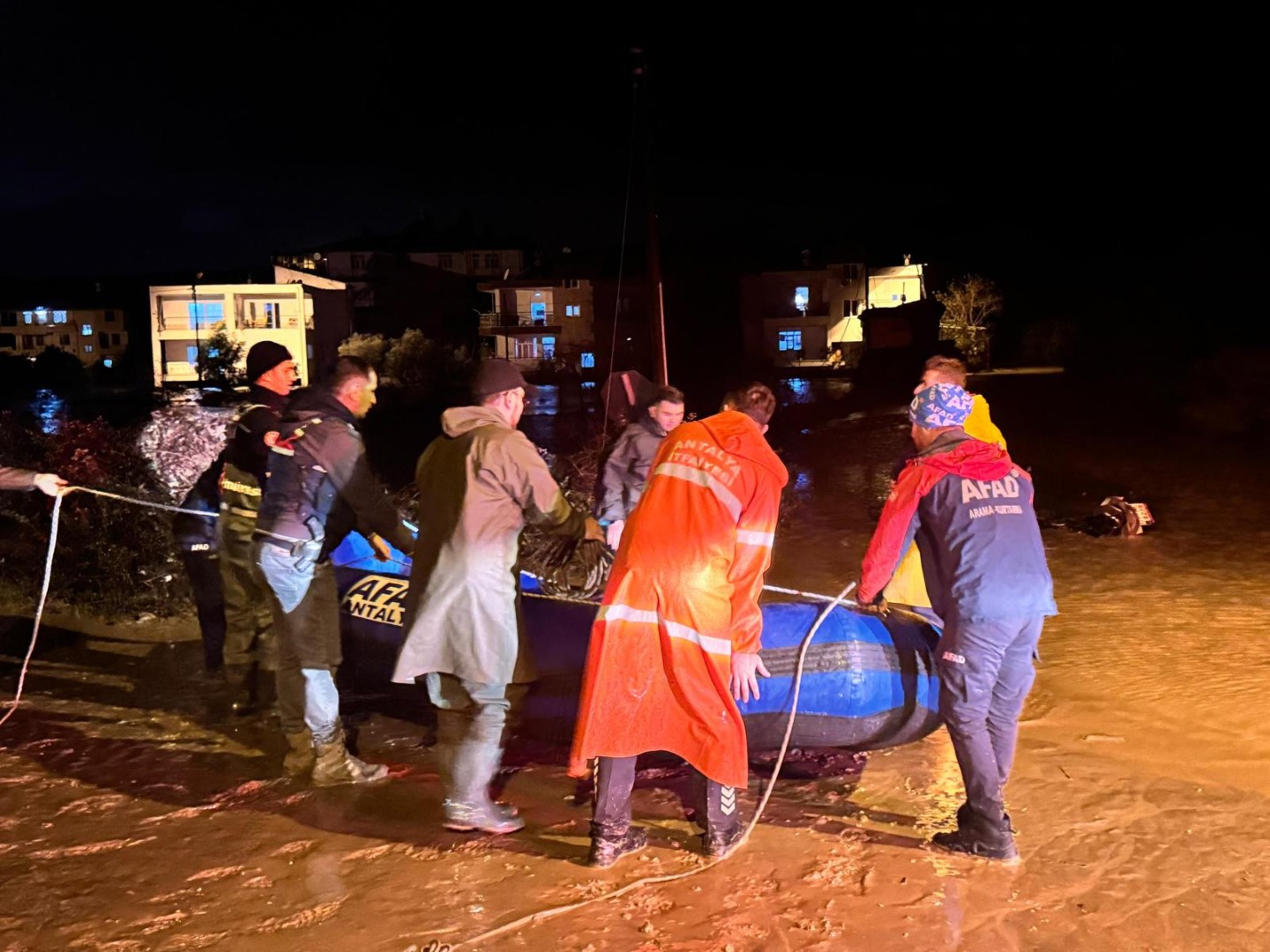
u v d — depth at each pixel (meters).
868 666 4.70
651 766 5.12
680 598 3.90
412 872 4.01
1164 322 29.36
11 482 5.22
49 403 44.97
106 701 6.05
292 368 5.71
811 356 62.16
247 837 4.31
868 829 4.37
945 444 4.15
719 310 59.81
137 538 8.15
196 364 56.31
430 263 69.50
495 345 60.59
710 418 4.16
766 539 3.95
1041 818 4.46
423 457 4.40
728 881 3.92
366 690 6.10
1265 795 4.71
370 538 5.28
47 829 4.39
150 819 4.49
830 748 5.10
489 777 4.32
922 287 62.22
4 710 5.90
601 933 3.58
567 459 10.70
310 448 4.63
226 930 3.61
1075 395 28.16
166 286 55.84
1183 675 6.54
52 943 3.53
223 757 5.20
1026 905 3.75
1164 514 12.60
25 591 8.27
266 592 4.79
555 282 59.12
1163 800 4.64
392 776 4.97
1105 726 5.66
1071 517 12.39
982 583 3.95
